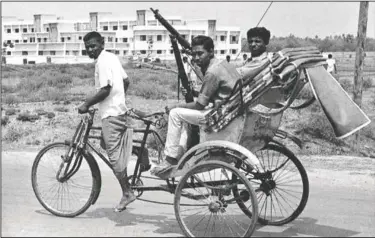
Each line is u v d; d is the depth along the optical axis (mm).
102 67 5688
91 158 5926
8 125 13836
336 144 11492
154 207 6590
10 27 108188
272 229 5766
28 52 96750
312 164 9359
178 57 6133
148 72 40938
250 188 4953
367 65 55406
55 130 13359
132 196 5832
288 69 4898
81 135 5973
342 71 45125
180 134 5375
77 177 7945
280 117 5430
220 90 5301
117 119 5711
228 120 5156
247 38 5613
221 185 5383
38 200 6344
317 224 5945
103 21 101312
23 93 23375
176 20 93625
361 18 11133
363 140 12289
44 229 5555
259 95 5074
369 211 6477
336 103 4938
